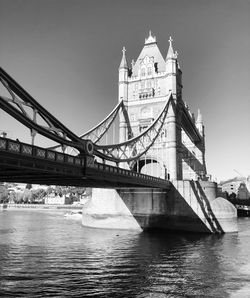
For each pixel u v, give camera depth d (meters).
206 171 100.31
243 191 163.25
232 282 23.44
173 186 57.53
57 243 40.66
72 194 192.38
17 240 43.09
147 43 77.81
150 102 70.44
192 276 24.98
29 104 21.73
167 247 38.22
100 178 31.84
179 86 73.31
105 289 21.59
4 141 19.58
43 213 117.81
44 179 31.58
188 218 55.34
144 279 24.06
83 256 32.16
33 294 20.22
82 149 28.70
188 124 82.31
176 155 65.75
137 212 59.25
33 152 22.14
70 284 22.45
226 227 53.09
